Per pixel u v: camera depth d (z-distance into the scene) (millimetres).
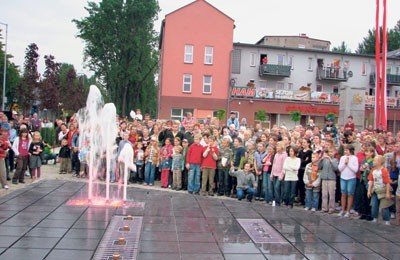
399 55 50062
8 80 48906
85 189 12719
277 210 10812
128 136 14789
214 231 8359
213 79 41531
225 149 13047
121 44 47438
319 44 54500
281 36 53906
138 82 51531
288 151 12172
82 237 7566
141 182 14719
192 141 14523
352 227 9109
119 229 8195
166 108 41062
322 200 10781
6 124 14492
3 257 6387
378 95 20938
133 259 6480
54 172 16391
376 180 9641
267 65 43781
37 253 6613
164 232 8141
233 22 41750
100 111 13930
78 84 43125
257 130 16453
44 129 21875
